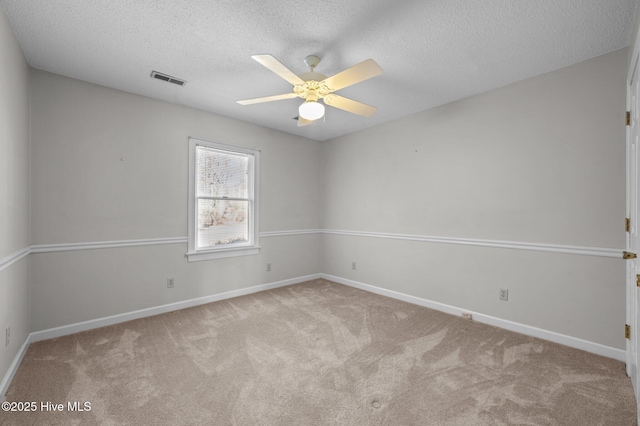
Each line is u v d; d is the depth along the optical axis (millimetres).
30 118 2420
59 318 2572
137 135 3008
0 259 1720
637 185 1681
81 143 2684
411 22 1873
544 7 1726
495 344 2430
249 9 1762
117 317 2875
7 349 1854
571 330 2396
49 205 2520
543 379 1917
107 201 2830
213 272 3604
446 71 2512
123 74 2586
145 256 3070
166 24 1909
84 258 2707
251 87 2852
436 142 3322
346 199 4426
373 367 2066
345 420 1543
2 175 1775
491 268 2873
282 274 4328
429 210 3391
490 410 1620
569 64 2389
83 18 1845
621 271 2166
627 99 2094
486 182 2908
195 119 3420
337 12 1783
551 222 2500
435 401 1696
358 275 4238
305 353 2271
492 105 2861
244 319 2988
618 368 2051
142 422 1524
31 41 2084
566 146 2418
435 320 2971
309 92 2119
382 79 2662
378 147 3963
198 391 1784
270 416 1573
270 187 4176
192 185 3404
